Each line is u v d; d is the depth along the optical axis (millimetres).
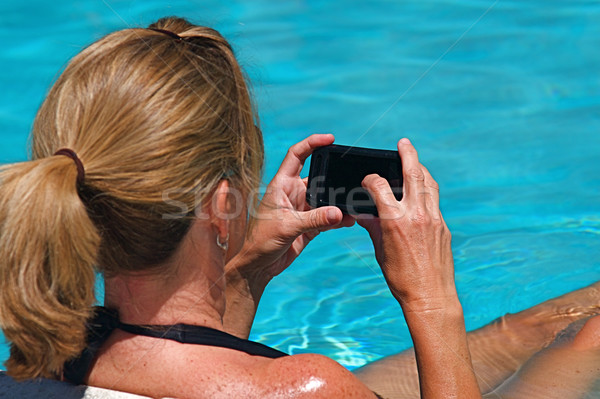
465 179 9281
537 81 11273
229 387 3154
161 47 3213
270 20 12875
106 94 3059
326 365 3277
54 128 3123
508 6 13445
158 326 3311
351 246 8258
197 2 13195
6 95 10812
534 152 9773
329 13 13188
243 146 3348
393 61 11859
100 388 3234
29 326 2910
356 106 10734
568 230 8328
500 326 6418
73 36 12070
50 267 2869
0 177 2924
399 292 3762
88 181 2953
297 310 7148
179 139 3037
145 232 3074
